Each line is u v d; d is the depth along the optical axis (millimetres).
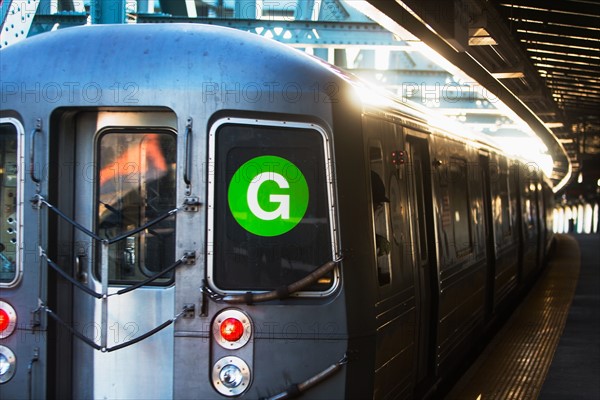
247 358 4289
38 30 8711
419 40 8578
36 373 4391
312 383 4285
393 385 5309
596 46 11578
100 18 7430
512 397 7211
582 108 19547
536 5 9633
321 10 11648
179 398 4289
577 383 7773
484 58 10922
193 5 10977
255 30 10578
